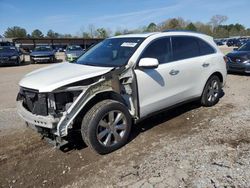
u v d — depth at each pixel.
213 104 6.48
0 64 20.30
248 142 4.45
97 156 4.23
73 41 64.06
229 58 11.13
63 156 4.30
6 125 5.75
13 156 4.40
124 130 4.42
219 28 96.81
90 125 3.99
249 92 7.86
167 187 3.35
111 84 4.20
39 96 3.91
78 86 3.98
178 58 5.38
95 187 3.48
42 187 3.57
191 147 4.36
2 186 3.65
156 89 4.87
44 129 4.09
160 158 4.06
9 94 9.02
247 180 3.40
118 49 4.97
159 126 5.32
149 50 4.85
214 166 3.75
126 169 3.82
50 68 4.83
